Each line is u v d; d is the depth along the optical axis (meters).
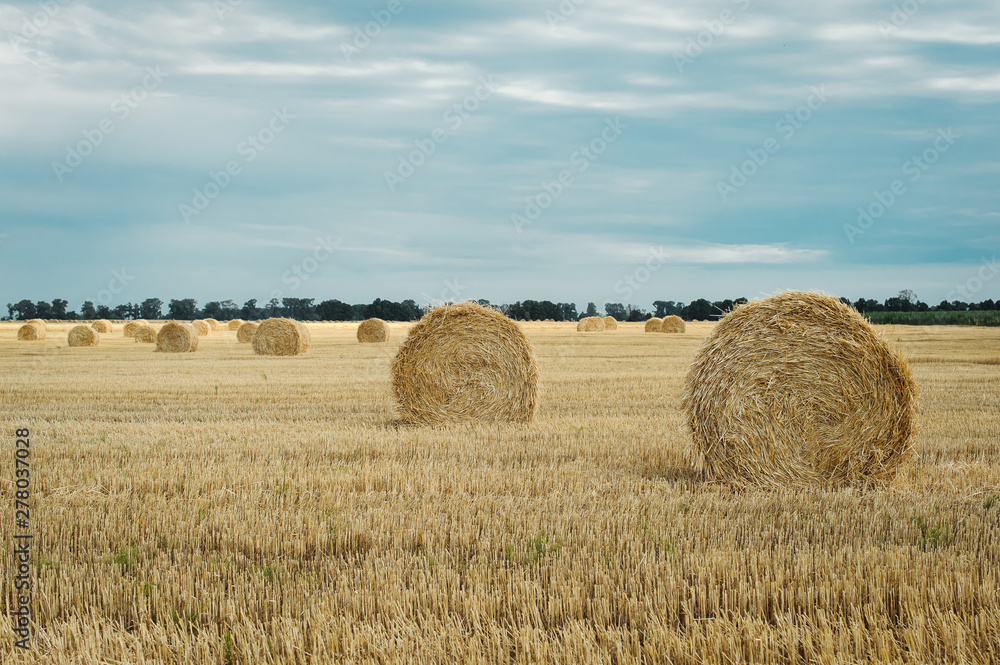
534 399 12.96
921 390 16.08
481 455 9.45
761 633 4.19
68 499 7.23
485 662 4.03
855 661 3.99
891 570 5.04
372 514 6.62
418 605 4.70
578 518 6.46
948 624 4.29
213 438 10.62
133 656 4.20
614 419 12.70
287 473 8.24
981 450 9.82
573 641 4.21
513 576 5.08
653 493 7.39
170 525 6.37
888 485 8.29
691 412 9.03
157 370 22.97
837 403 8.53
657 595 4.76
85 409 14.40
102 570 5.35
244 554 5.80
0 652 4.29
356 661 4.12
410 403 13.07
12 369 23.28
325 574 5.32
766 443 8.67
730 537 5.92
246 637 4.37
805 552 5.46
